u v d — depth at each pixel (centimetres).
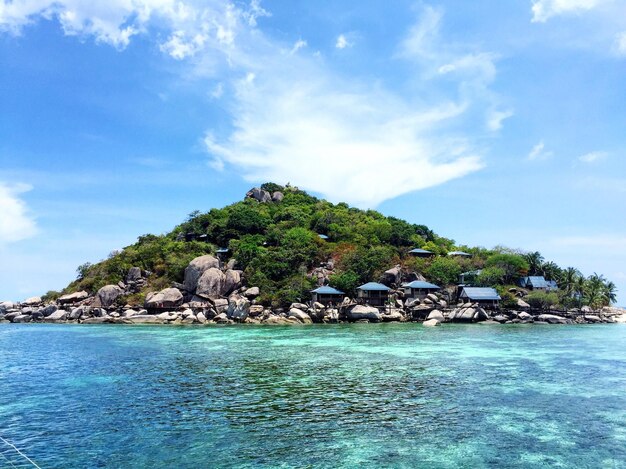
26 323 7756
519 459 1578
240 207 11694
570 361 3481
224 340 4903
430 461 1559
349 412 2119
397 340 4841
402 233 10075
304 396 2414
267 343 4619
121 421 1991
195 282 8162
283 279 8406
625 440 1766
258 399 2356
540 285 8650
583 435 1814
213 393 2488
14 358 3716
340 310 7500
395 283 8375
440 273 8438
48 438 1783
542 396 2409
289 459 1575
